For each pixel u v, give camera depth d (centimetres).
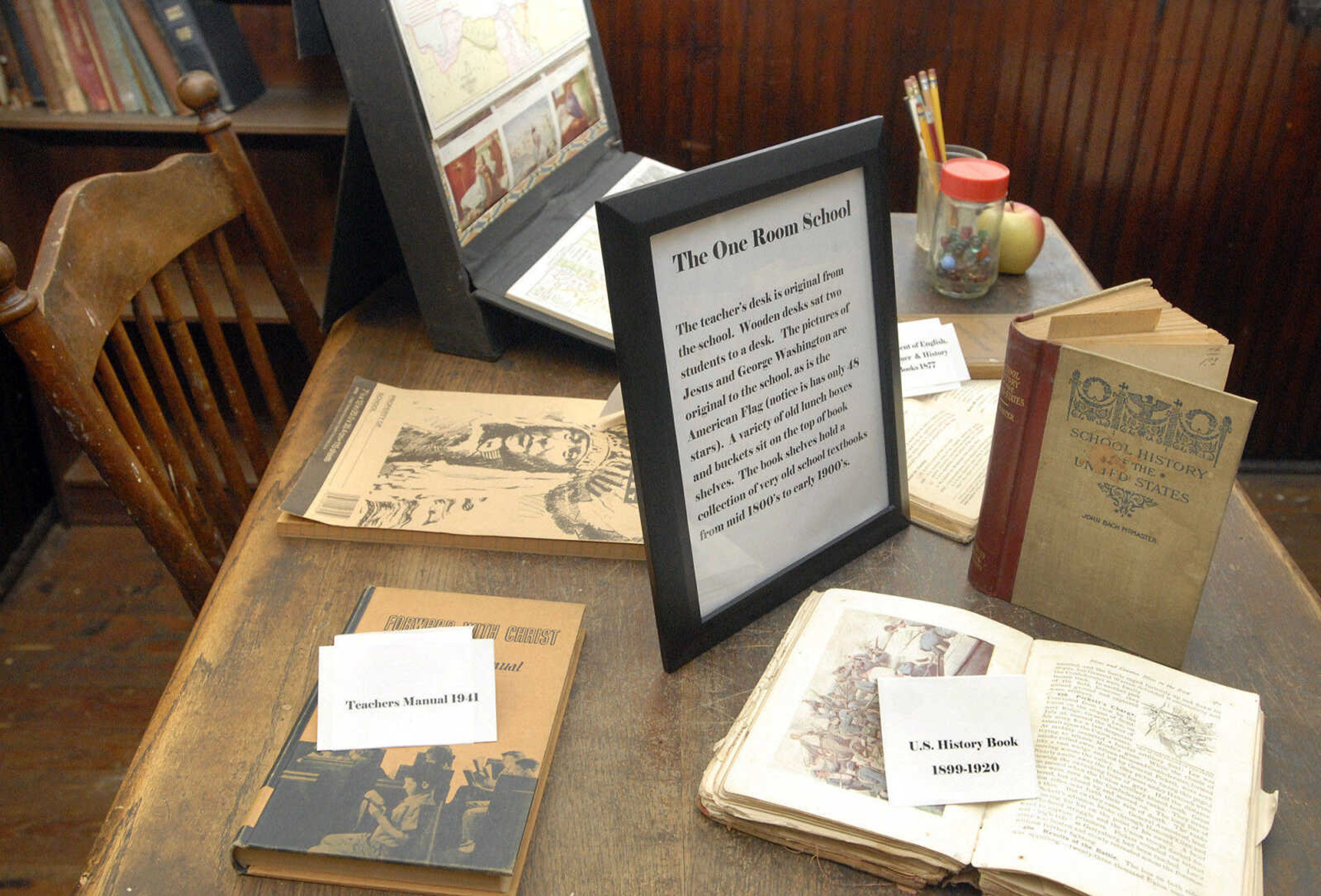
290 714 76
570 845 67
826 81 195
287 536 93
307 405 112
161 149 203
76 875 160
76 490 227
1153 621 78
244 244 214
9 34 177
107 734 184
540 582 88
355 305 131
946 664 75
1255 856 63
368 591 85
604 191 139
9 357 213
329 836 65
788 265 78
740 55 193
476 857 64
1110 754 68
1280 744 72
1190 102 190
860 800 66
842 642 78
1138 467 73
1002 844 63
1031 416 76
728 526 80
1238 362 221
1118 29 184
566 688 77
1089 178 201
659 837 67
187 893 64
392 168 110
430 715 73
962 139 200
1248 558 89
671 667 79
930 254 132
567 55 137
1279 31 180
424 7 108
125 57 178
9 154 193
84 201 101
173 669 198
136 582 217
